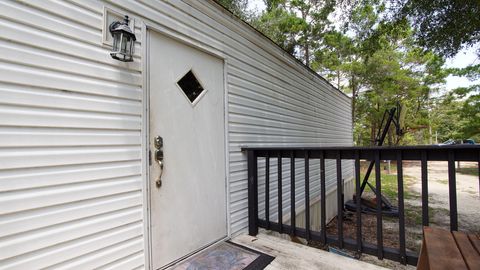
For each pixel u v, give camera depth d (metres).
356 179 2.06
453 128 20.98
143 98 1.83
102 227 1.57
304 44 10.61
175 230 2.03
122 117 1.70
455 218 1.59
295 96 4.52
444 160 1.64
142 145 1.81
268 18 9.74
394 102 13.11
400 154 1.82
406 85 13.80
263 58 3.51
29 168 1.30
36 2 1.34
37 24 1.34
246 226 2.88
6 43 1.24
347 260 2.06
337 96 7.35
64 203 1.41
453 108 16.30
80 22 1.52
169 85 2.06
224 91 2.70
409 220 5.60
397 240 4.54
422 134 22.33
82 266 1.47
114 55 1.65
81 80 1.51
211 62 2.55
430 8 4.55
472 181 10.52
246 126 3.06
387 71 12.55
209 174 2.42
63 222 1.40
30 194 1.29
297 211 4.29
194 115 2.29
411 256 1.79
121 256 1.65
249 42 3.19
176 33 2.13
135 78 1.79
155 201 1.88
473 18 4.35
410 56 13.21
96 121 1.57
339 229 2.14
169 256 1.97
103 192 1.58
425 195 1.68
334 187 6.42
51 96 1.38
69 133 1.45
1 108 1.22
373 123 14.94
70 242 1.43
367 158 2.00
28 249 1.27
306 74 5.02
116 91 1.68
